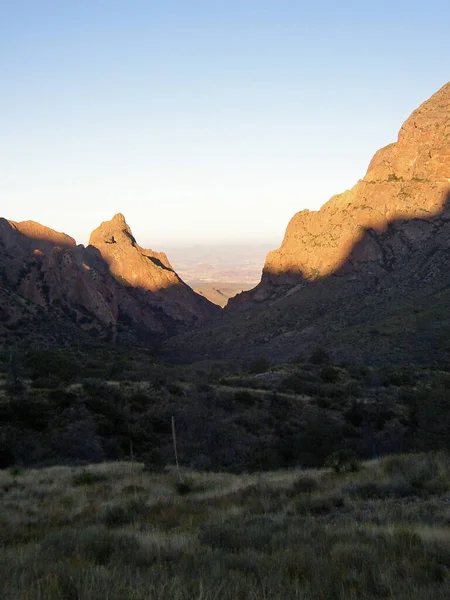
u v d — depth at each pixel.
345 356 90.88
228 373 84.81
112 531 11.31
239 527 10.80
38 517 15.06
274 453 37.22
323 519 12.32
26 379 54.88
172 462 35.78
